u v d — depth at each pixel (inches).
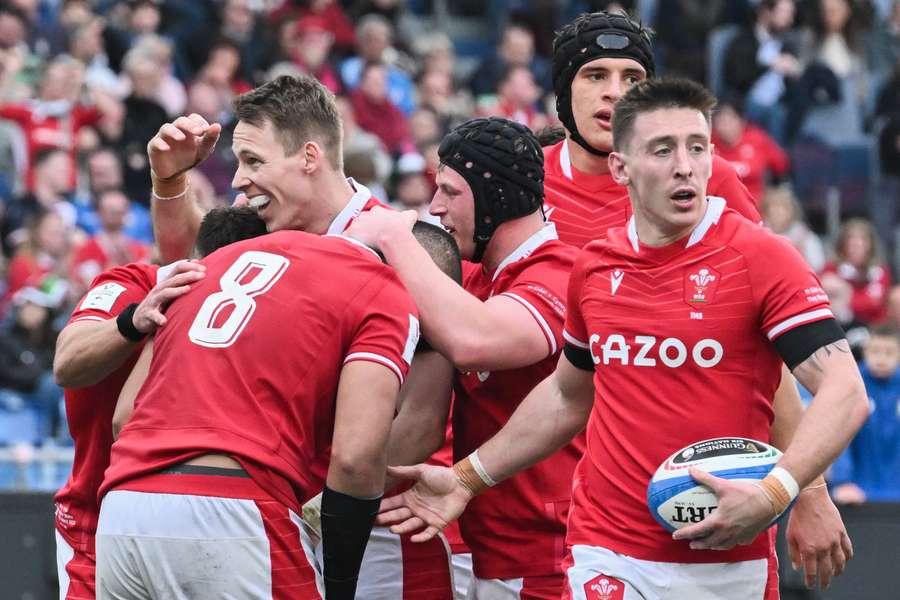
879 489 1119.6
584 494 551.5
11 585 1005.8
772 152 1820.9
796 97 1932.8
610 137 669.3
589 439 551.8
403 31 2144.4
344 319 535.8
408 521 586.2
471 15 2285.9
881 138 1911.9
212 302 538.0
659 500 513.0
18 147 1542.8
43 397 1206.3
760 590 534.6
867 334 1371.8
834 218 1903.3
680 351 522.3
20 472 1074.7
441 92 1844.2
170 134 634.2
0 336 1220.5
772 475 500.7
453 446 644.1
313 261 543.2
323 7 1930.4
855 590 1029.8
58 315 1261.1
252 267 542.9
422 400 610.5
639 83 534.0
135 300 599.5
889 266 1876.2
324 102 584.1
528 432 581.9
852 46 2006.6
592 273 544.7
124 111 1609.3
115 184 1512.1
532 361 588.1
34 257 1362.0
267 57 1796.3
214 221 601.3
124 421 558.6
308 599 526.9
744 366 522.6
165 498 516.7
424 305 575.5
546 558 610.9
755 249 520.1
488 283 627.5
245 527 514.6
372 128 1743.4
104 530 530.3
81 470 623.8
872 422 1118.4
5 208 1481.3
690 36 1999.3
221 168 1599.4
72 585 628.1
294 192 578.9
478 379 618.5
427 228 610.5
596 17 681.6
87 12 1780.3
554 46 687.7
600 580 534.3
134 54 1663.4
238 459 517.3
